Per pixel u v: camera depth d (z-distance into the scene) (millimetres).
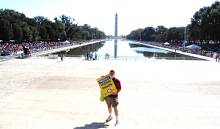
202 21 115875
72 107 19312
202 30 115375
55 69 41656
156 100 22000
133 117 17328
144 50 131000
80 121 16328
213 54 74875
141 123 16172
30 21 147750
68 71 39438
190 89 26812
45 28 150625
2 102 20359
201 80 32500
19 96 22469
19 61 53969
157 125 15844
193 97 23234
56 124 15680
